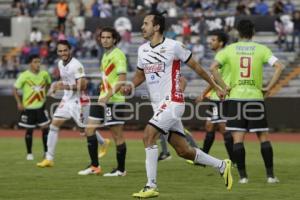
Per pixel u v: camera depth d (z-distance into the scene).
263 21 94.25
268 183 37.38
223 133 44.44
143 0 104.06
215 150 59.25
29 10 109.25
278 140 72.81
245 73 36.41
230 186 33.19
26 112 50.75
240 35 36.78
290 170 43.94
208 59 93.06
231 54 36.53
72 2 109.50
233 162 44.12
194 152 32.66
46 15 108.56
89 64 95.75
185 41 93.94
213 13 100.31
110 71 40.00
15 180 38.47
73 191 34.22
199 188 35.50
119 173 40.72
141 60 32.34
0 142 68.62
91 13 105.69
